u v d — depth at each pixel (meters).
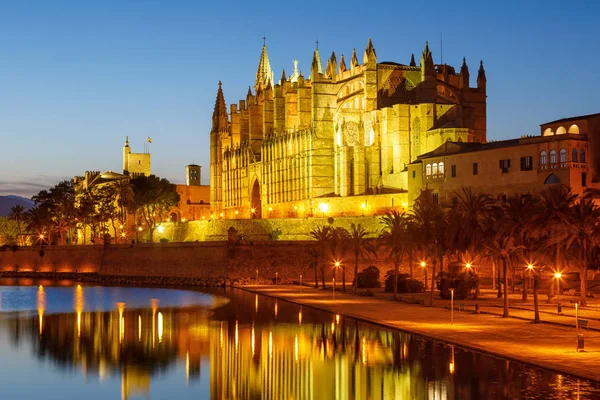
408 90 190.75
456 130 168.50
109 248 191.50
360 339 78.44
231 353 74.62
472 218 114.69
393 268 155.50
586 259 101.75
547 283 130.50
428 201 137.38
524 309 99.12
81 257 198.00
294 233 175.12
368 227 164.62
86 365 70.44
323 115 193.12
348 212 179.25
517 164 137.50
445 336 76.00
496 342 71.44
